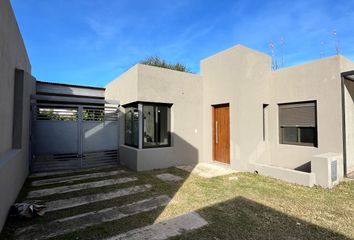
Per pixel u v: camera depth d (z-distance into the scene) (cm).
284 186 543
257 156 764
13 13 470
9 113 461
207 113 865
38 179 623
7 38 414
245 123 727
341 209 399
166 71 785
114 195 483
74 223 349
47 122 737
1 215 319
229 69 757
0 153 386
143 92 725
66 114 772
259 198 457
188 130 838
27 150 641
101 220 359
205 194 484
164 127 798
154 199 456
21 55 586
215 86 823
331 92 641
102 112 841
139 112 737
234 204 425
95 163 812
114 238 301
